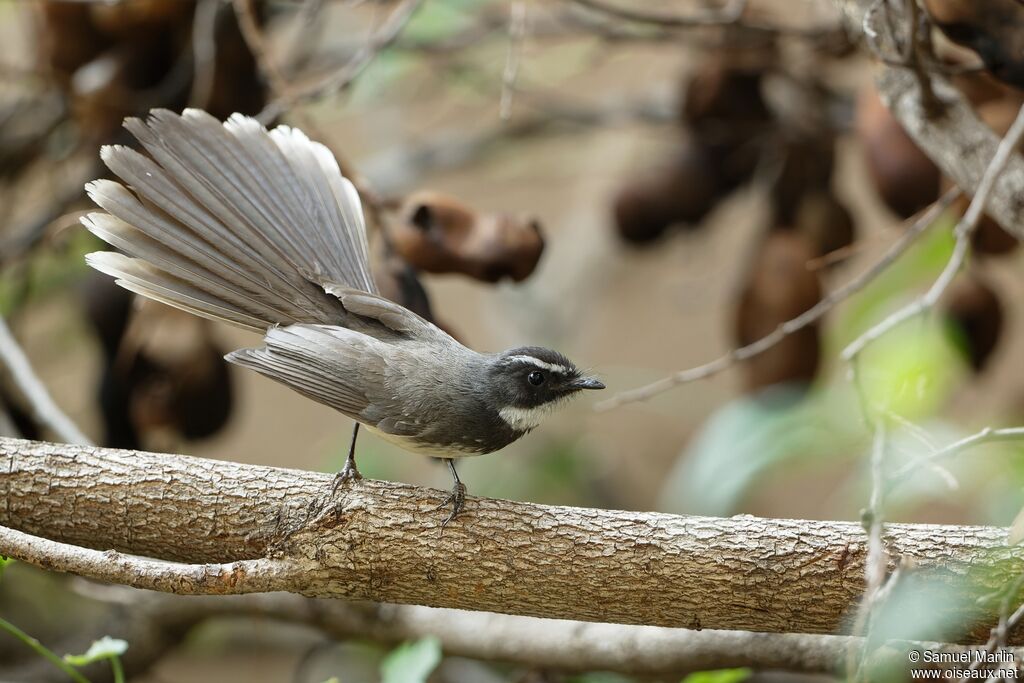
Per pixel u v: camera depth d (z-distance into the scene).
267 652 15.30
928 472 9.88
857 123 11.19
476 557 7.05
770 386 11.25
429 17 12.91
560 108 14.47
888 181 10.05
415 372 7.42
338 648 13.80
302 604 11.18
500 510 7.13
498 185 19.12
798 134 11.70
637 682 10.28
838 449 10.82
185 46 11.27
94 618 14.09
